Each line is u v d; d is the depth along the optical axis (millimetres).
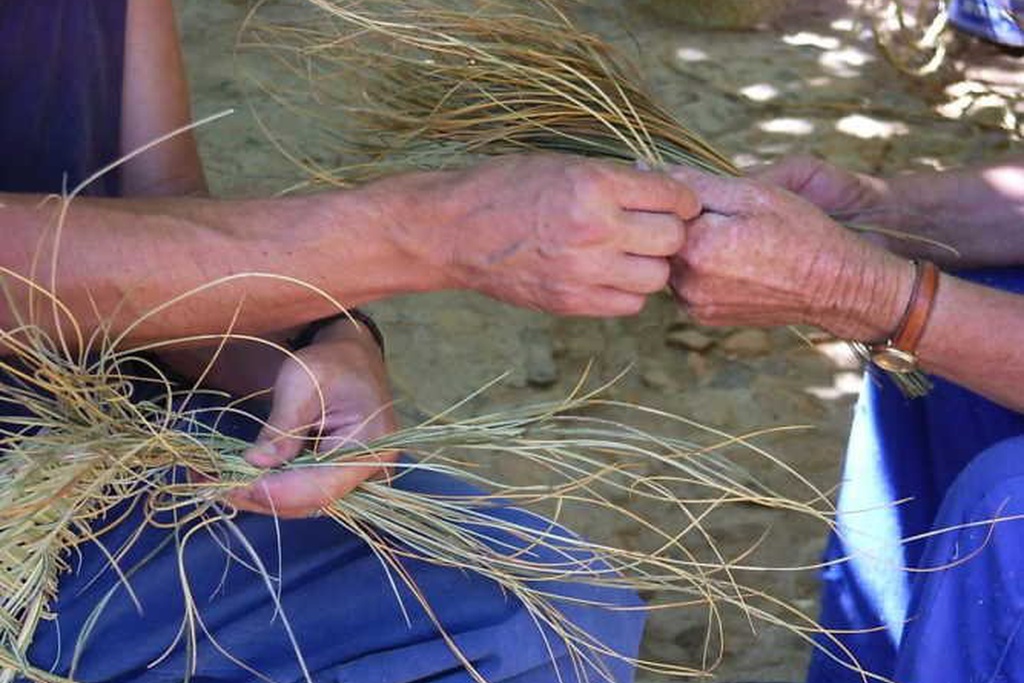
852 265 1918
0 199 1746
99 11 1991
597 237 1708
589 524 3143
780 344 3736
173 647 1822
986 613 1989
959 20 5133
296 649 1722
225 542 1902
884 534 2428
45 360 1709
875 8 5340
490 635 1845
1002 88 4906
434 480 2031
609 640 1955
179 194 2117
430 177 1794
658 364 3676
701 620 2973
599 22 5168
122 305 1770
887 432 2432
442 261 1788
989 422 2291
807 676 2627
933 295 1957
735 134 4617
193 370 2082
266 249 1775
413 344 3660
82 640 1750
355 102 2529
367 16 2188
